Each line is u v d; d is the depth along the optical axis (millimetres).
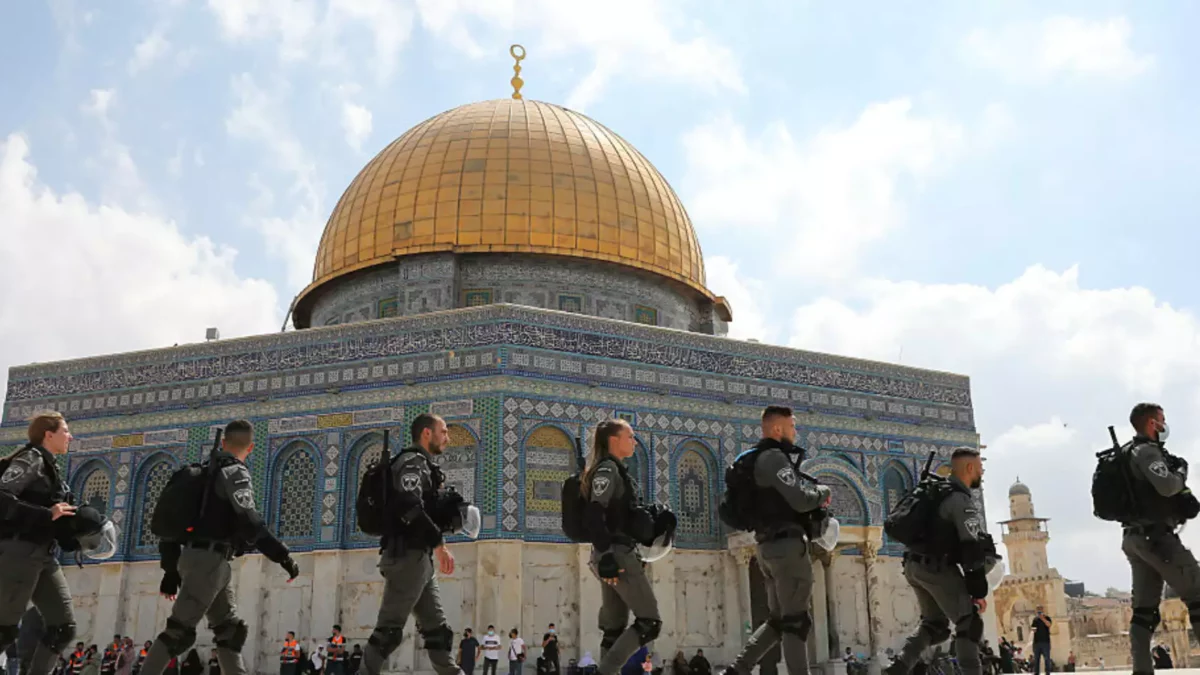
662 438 35281
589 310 41000
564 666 31812
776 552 10766
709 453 36281
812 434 38219
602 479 10875
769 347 38375
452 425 33188
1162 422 12367
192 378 37031
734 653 34594
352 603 33094
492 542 31578
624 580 10883
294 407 35312
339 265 42438
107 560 35812
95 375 38438
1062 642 63750
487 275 40469
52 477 11523
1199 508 12109
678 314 44062
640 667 30906
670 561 34406
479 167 41344
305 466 35000
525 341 33750
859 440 39281
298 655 31562
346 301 42844
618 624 11703
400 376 34281
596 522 10773
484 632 30875
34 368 39406
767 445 11125
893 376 40906
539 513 32719
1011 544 69938
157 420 37000
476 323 33875
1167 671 15594
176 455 36469
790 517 10898
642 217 42594
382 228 41469
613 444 11250
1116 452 12445
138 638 35125
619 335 35438
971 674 11188
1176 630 55188
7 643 10953
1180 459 12188
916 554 11688
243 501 10883
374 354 34812
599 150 43500
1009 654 39812
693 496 35719
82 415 38188
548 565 32438
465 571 31922
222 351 36875
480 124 43156
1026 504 70625
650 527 11086
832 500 37562
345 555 33531
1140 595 12344
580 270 41281
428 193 41156
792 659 10508
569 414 33781
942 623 12031
